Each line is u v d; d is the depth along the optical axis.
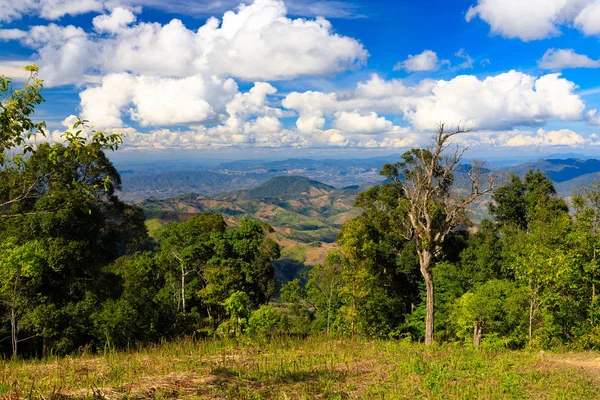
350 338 18.17
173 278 37.19
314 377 10.02
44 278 24.05
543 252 20.12
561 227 22.17
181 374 9.14
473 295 27.02
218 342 14.51
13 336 19.55
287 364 11.28
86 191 7.80
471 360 13.39
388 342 17.19
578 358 14.98
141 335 23.81
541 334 19.41
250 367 10.48
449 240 46.66
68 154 6.90
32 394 6.85
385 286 43.53
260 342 15.25
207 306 38.09
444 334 34.47
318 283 38.66
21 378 8.38
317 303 38.50
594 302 18.34
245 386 8.72
